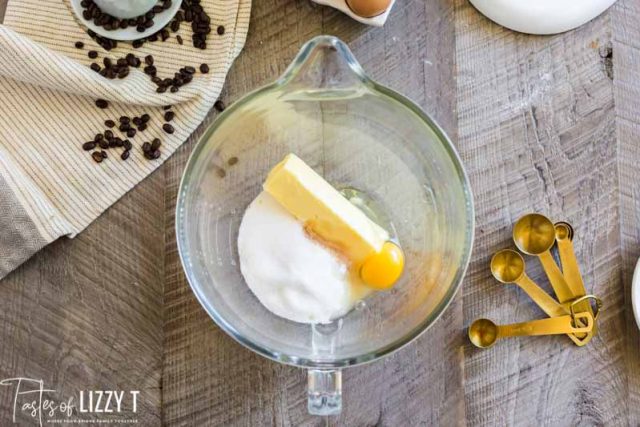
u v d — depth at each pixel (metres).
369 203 1.02
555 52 1.05
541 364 1.04
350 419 1.04
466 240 0.95
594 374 1.04
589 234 1.04
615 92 1.05
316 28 1.04
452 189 0.98
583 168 1.05
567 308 1.02
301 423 1.04
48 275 1.04
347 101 1.00
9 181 1.01
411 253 1.01
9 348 1.04
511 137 1.04
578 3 1.02
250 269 0.99
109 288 1.04
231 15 1.03
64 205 1.03
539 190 1.04
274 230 0.98
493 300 1.04
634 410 1.04
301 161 0.96
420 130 0.98
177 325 1.04
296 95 0.98
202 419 1.04
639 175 1.05
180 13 1.04
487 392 1.04
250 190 1.02
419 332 0.94
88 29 1.03
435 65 1.04
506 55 1.05
